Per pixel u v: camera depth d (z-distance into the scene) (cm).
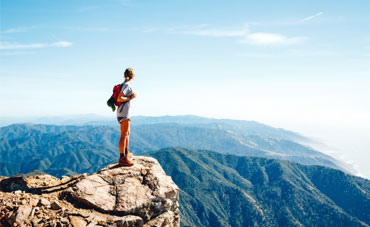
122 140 1331
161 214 1257
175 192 1339
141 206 1178
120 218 1095
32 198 1061
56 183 1272
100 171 1300
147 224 1190
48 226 954
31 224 944
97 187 1178
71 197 1113
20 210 972
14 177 1211
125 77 1272
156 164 1480
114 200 1154
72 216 1021
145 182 1286
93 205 1102
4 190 1138
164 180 1355
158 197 1245
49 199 1081
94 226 1018
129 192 1205
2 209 976
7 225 941
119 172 1282
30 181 1271
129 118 1308
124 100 1255
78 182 1174
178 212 1387
